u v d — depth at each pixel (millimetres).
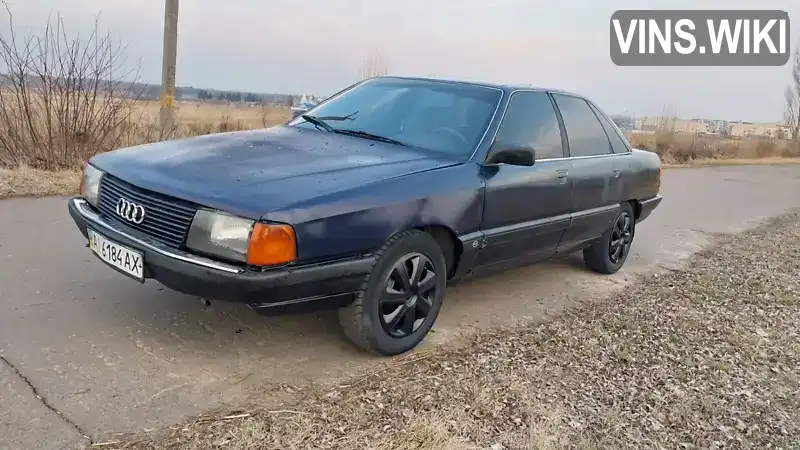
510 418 2979
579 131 5070
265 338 3627
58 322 3559
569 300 5020
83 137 8273
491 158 3898
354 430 2721
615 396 3357
